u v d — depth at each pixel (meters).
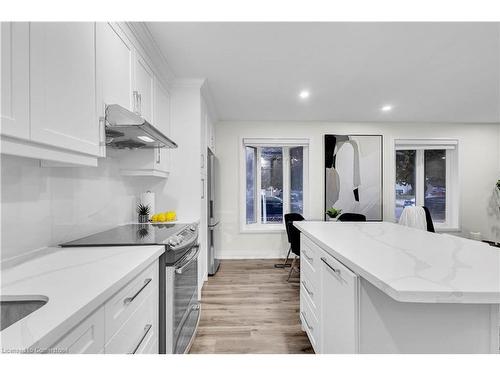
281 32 1.99
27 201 1.24
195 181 2.87
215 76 2.77
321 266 1.50
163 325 1.47
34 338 0.58
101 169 1.94
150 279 1.29
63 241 1.51
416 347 1.02
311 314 1.73
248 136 4.45
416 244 1.38
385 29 1.95
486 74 2.73
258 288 3.11
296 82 2.92
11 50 0.82
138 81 1.95
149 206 2.56
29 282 0.91
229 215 4.43
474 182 4.63
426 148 4.64
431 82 2.93
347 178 4.54
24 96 0.87
